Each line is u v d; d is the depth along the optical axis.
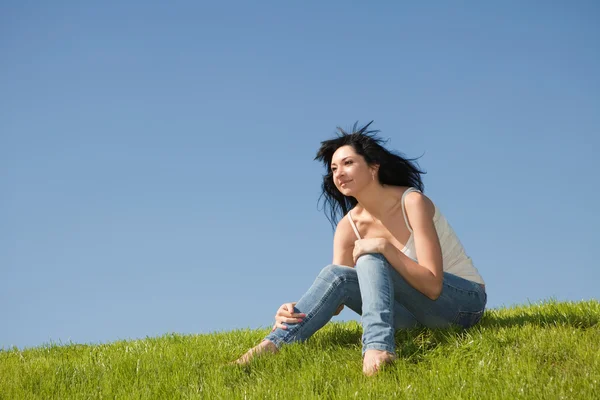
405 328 4.46
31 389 4.09
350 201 4.77
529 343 3.95
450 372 3.60
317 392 3.49
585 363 3.60
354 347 4.39
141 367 4.41
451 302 4.19
